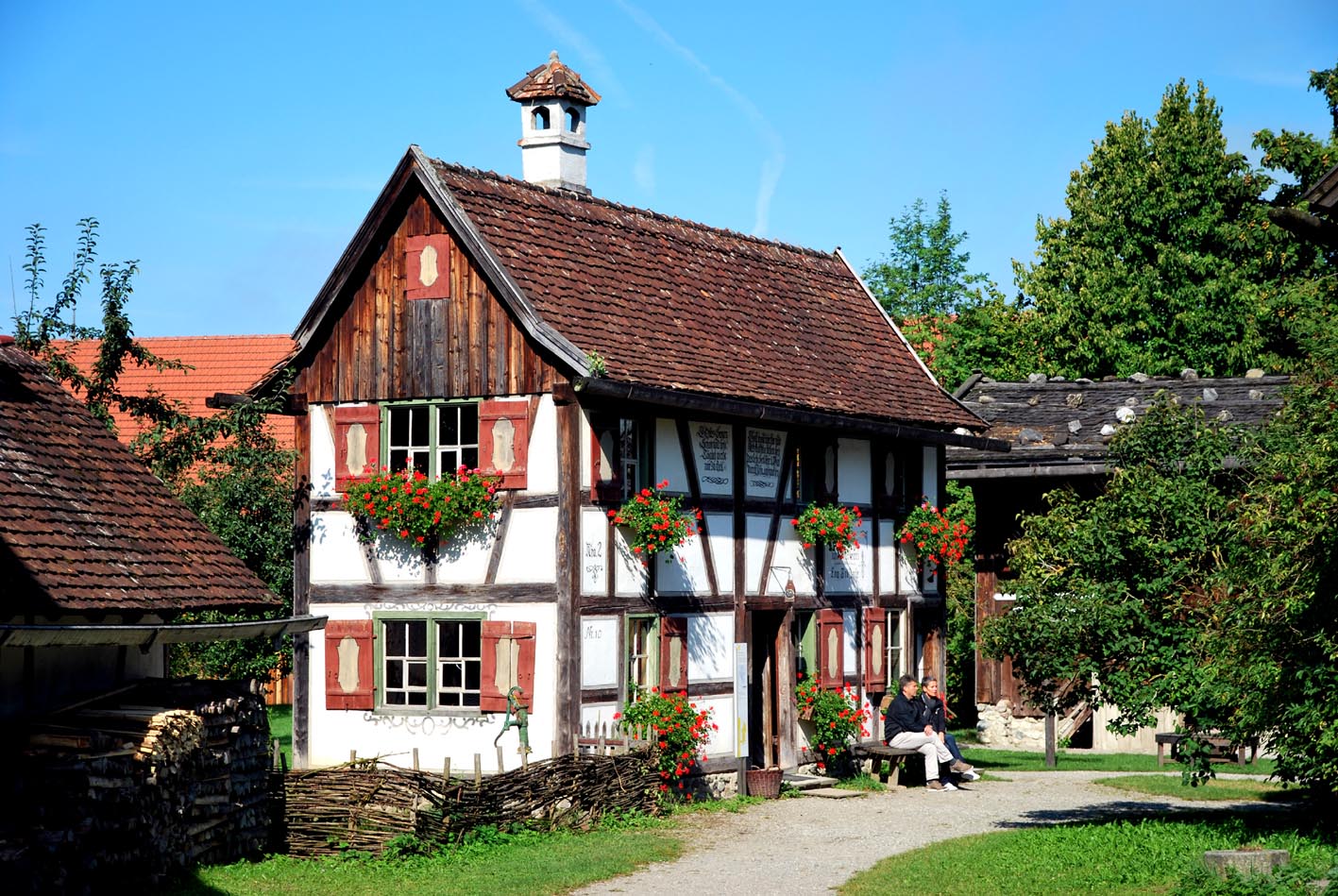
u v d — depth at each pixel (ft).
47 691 46.80
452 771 62.80
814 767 74.90
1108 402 96.78
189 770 46.75
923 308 157.28
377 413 65.16
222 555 54.54
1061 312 131.95
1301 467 46.68
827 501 76.23
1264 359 125.80
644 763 62.18
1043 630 51.75
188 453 76.79
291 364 67.31
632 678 64.64
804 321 80.59
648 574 65.36
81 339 78.89
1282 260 129.18
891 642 82.38
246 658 74.90
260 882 47.11
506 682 61.82
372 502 63.10
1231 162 131.44
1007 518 92.07
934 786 72.84
